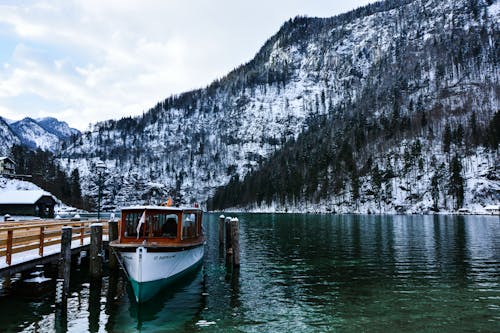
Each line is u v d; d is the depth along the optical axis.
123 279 21.94
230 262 27.72
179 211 20.19
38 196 81.44
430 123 183.50
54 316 14.74
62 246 16.53
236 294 18.39
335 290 19.09
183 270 21.08
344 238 45.59
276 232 54.94
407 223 76.06
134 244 18.12
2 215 78.44
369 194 149.50
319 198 162.12
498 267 25.41
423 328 13.22
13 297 17.48
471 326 13.43
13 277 21.67
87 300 17.20
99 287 19.83
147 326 13.63
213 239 46.19
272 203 181.38
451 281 21.06
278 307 16.08
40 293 18.30
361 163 169.38
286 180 181.62
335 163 175.12
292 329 13.24
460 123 172.88
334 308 15.82
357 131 194.50
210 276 22.94
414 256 30.55
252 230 58.91
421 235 48.91
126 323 13.97
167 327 13.53
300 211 161.50
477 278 21.84
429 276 22.50
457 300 17.00
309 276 22.75
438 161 152.12
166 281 18.59
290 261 28.45
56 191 145.12
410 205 139.38
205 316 14.84
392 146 170.88
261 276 22.88
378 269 24.94
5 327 13.36
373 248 35.81
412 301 16.83
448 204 135.00
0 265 14.91
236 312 15.37
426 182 144.38
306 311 15.44
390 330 13.05
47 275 22.31
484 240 42.31
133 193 187.38
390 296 17.78
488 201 133.12
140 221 18.95
